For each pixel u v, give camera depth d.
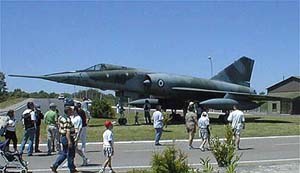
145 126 32.06
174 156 9.39
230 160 11.74
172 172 9.26
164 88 36.91
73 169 12.58
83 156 14.45
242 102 38.06
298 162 14.87
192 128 19.59
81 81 33.41
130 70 35.78
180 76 38.78
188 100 39.06
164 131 27.64
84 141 15.47
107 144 12.66
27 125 17.16
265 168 13.18
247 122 38.53
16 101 60.12
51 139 17.64
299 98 74.12
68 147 12.45
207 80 40.78
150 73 36.84
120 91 35.69
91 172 13.09
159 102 38.91
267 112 79.56
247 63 45.03
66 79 33.06
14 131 16.33
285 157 16.36
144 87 36.19
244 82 44.78
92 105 51.09
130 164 14.66
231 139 11.98
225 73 43.53
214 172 11.18
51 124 17.62
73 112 13.98
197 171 9.62
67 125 12.45
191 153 17.75
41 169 13.77
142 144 21.89
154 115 21.16
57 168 13.43
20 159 11.98
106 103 51.28
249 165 14.02
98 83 34.09
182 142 22.53
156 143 21.17
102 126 32.12
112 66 35.12
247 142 22.66
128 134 25.88
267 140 23.78
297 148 19.69
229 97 37.97
